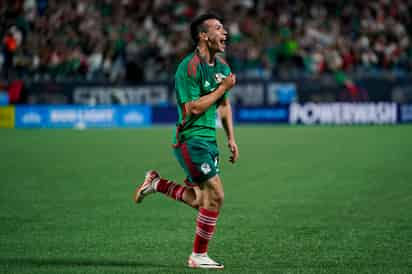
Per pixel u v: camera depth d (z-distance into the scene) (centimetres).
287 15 9131
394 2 9412
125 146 5634
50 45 8538
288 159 4584
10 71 8219
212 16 1895
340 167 4144
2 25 8906
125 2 9200
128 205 2927
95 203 2984
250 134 6650
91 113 8062
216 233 2344
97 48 8319
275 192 3262
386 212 2719
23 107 8075
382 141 5766
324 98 7900
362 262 1914
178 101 1892
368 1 9362
